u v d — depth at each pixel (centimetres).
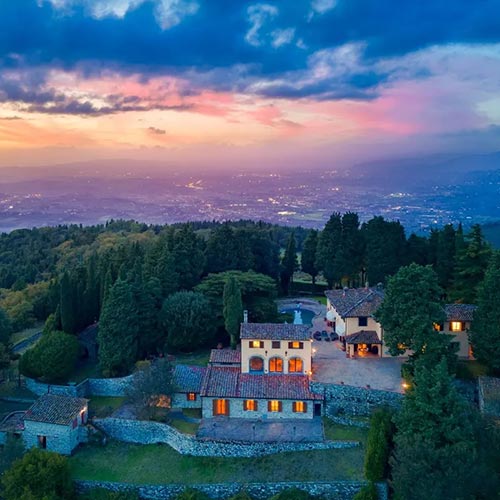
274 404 6241
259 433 5922
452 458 4366
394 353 6419
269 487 5244
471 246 8125
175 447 6016
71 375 7700
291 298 11231
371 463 5031
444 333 6806
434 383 4897
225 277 9025
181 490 5366
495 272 6384
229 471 5541
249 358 6700
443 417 4700
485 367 6794
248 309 8631
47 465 5303
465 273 8069
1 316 8425
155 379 6378
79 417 6288
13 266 15838
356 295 8194
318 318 9306
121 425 6319
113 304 7488
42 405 6288
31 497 4975
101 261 10594
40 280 14088
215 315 8281
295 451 5656
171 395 6494
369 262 10062
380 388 6175
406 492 4456
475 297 7944
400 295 6331
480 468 4322
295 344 6650
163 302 8344
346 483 5119
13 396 7306
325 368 6844
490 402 5525
